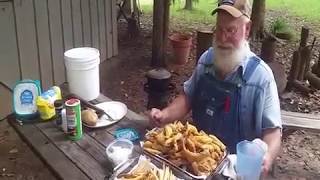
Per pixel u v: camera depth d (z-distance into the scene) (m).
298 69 4.45
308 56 4.48
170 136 1.58
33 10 3.89
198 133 1.60
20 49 3.83
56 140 1.84
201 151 1.50
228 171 1.49
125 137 1.82
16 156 3.16
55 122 2.01
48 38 4.15
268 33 5.69
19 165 3.04
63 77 4.45
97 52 2.22
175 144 1.54
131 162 1.54
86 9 4.72
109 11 5.21
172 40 5.18
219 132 1.93
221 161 1.53
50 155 1.71
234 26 1.75
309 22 7.31
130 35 6.34
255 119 1.85
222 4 1.80
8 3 3.60
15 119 2.04
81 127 1.87
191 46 5.65
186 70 5.06
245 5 1.77
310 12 8.11
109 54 5.34
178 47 5.15
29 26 3.88
